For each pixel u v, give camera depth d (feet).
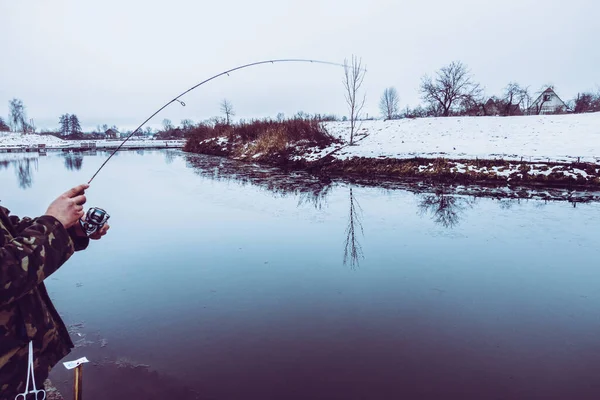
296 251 21.53
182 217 29.86
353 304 15.03
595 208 30.40
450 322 13.64
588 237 23.29
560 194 35.83
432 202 34.12
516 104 131.23
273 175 55.11
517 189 38.78
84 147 164.04
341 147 66.39
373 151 59.88
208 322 13.60
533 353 11.74
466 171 45.39
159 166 72.74
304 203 34.81
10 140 213.66
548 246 21.81
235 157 85.87
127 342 12.23
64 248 3.62
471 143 59.57
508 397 9.75
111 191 42.47
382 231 25.38
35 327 3.75
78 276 17.99
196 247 22.30
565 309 14.57
